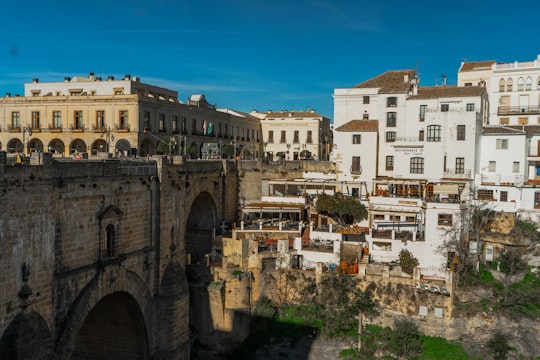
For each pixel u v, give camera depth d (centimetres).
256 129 12475
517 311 5100
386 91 7819
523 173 6812
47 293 3284
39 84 9494
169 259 4806
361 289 5331
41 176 3191
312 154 12169
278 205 7188
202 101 10225
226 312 5459
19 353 2962
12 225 2981
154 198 4581
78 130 8094
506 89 8594
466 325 5022
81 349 4825
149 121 8225
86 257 3697
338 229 6381
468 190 6297
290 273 5584
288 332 5331
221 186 6706
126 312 4522
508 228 6212
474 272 5575
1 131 8488
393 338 5006
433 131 7012
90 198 3719
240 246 5716
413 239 5659
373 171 7700
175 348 4706
